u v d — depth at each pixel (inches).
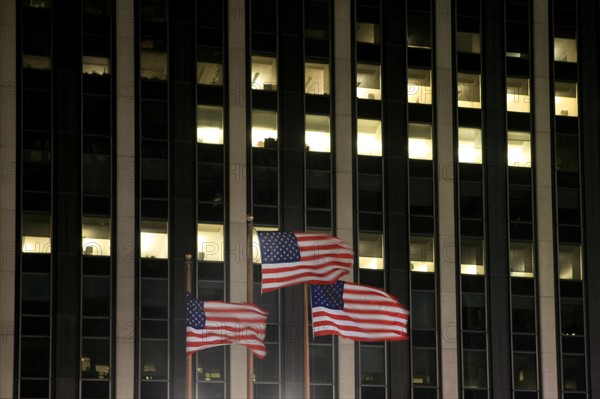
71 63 2915.8
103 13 2955.2
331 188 3006.9
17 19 2903.5
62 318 2787.9
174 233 2893.7
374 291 2378.2
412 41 3132.4
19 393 2731.3
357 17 3105.3
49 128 2874.0
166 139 2935.5
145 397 2797.7
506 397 3002.0
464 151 3112.7
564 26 3228.3
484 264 3063.5
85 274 2824.8
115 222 2869.1
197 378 2829.7
